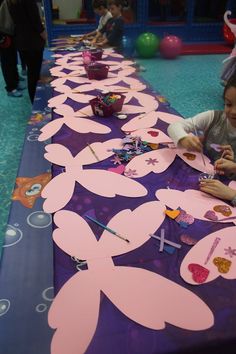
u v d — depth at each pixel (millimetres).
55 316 590
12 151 2475
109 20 3305
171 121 1425
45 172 1053
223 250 722
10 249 761
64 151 1164
